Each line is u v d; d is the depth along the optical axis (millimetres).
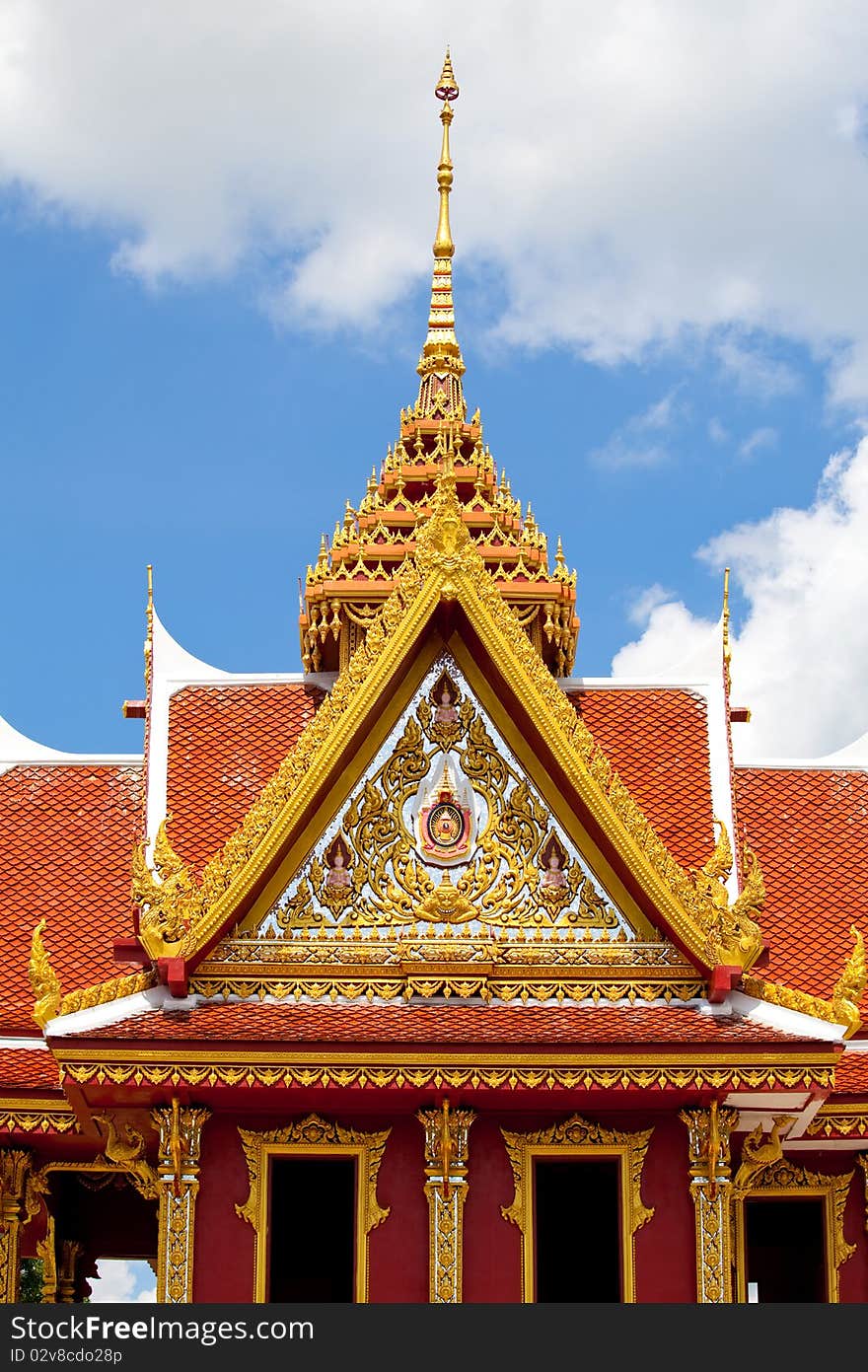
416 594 26375
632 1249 24859
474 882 26172
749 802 31734
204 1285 24547
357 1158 25234
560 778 26188
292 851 26141
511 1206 25031
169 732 30406
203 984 25547
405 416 32656
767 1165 26141
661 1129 25281
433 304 33969
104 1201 30938
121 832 31266
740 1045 24250
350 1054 24188
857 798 31828
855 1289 27266
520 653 26297
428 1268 24734
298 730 30594
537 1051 24219
